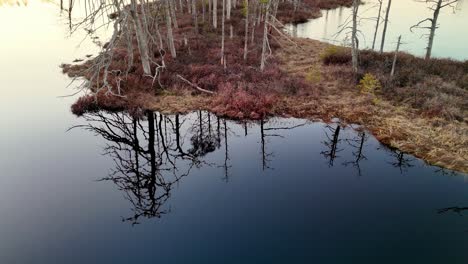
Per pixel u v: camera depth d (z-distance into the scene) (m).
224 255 9.08
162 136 16.27
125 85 20.34
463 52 27.98
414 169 13.01
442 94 17.61
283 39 31.41
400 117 16.48
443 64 22.52
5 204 11.35
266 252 9.15
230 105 18.08
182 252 9.28
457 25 37.41
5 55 28.31
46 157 14.34
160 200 11.66
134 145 15.58
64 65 25.69
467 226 10.00
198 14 40.69
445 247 9.21
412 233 9.75
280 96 19.14
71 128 16.86
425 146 14.27
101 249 9.46
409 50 29.22
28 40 33.06
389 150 14.36
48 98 20.27
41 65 26.08
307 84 20.12
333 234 9.75
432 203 11.06
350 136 15.56
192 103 18.94
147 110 18.48
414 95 17.92
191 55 25.11
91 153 14.77
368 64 23.31
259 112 17.62
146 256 9.13
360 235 9.70
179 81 20.73
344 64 23.78
